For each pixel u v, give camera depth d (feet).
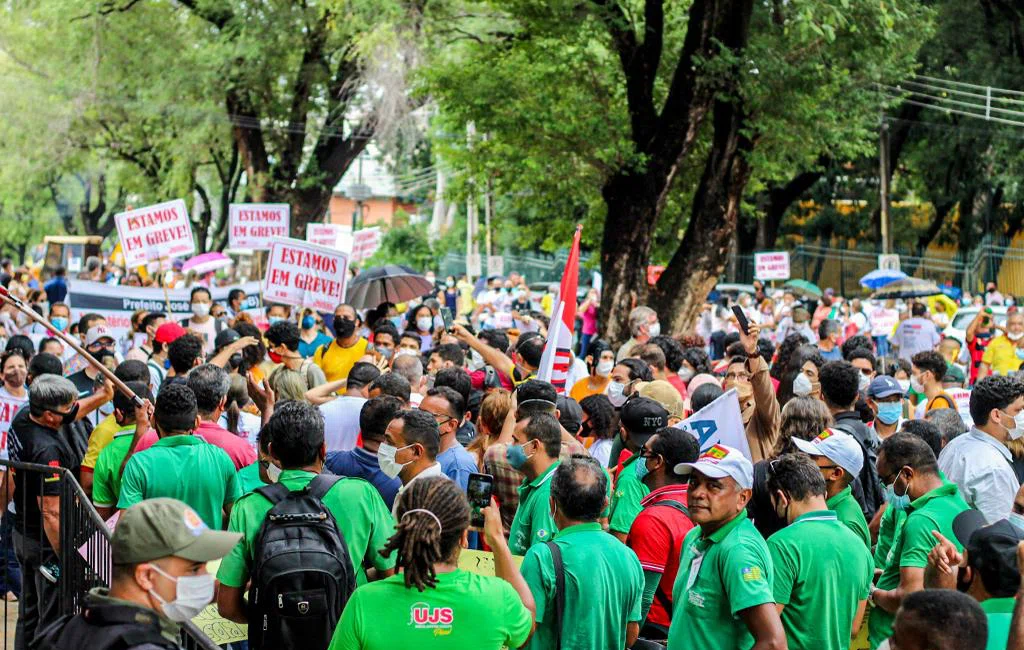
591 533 15.76
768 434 25.20
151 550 11.51
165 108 104.53
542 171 67.10
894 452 18.01
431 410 20.93
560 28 62.13
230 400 26.00
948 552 14.84
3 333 48.91
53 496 21.75
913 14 62.08
